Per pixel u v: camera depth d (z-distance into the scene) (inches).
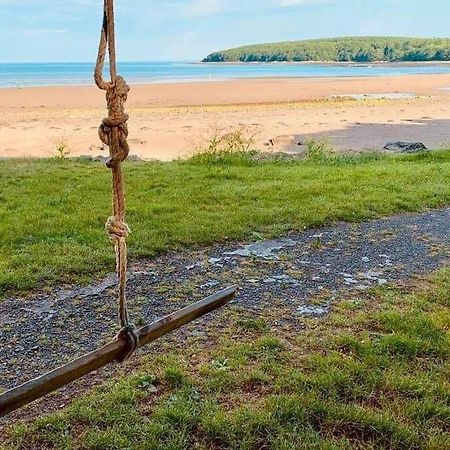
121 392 117.1
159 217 248.4
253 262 203.6
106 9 61.1
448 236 242.7
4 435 105.2
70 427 107.2
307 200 287.1
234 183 326.3
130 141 636.1
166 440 103.6
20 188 298.2
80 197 280.1
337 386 120.9
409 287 183.2
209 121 818.2
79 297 169.2
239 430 106.1
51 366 131.3
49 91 1571.1
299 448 102.1
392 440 105.2
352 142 674.8
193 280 185.5
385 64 4763.8
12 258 192.2
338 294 176.1
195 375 125.8
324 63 5339.6
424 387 121.0
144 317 157.2
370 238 237.0
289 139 660.7
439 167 394.6
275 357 133.9
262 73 3147.1
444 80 2150.6
